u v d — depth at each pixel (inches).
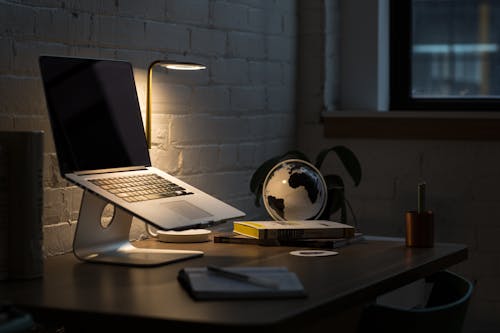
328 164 134.3
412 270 75.4
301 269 74.5
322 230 89.6
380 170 132.2
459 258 88.1
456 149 128.8
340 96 138.0
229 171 117.0
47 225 84.9
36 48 82.6
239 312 56.4
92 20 90.2
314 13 133.6
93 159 79.5
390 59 139.7
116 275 71.2
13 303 60.1
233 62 117.3
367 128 131.9
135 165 86.0
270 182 100.0
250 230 91.3
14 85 80.0
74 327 59.6
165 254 81.2
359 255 83.3
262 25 124.3
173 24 104.1
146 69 99.2
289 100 133.0
